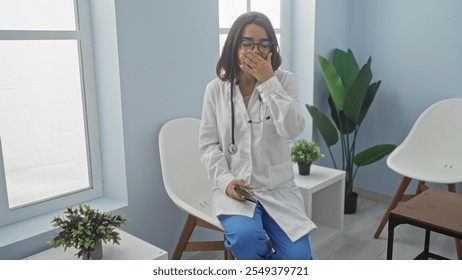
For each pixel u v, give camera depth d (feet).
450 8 8.67
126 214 6.47
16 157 5.89
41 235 5.52
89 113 6.50
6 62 5.64
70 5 6.16
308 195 7.45
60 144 6.31
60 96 6.23
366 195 10.43
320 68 8.98
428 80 9.20
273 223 5.45
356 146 10.48
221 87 5.76
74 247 5.12
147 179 6.68
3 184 5.67
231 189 5.39
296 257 5.12
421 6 9.04
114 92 6.24
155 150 6.72
